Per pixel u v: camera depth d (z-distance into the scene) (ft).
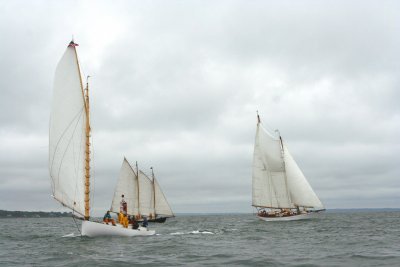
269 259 98.94
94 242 136.56
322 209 308.60
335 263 91.97
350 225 260.42
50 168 140.05
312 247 124.57
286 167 316.40
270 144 320.50
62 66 140.67
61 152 140.26
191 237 167.02
